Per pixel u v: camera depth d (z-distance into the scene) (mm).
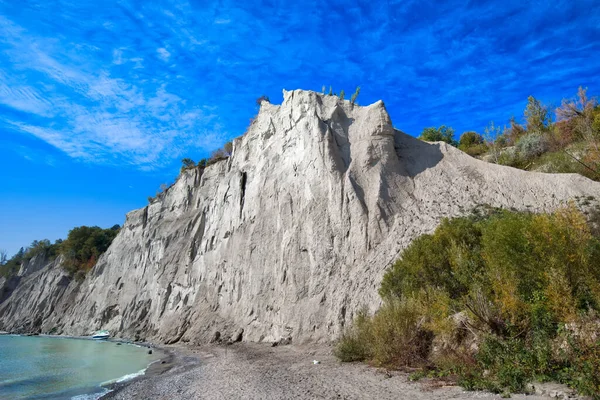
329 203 24875
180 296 41750
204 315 34406
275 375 14086
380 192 23547
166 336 36281
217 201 41344
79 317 57500
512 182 21797
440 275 14133
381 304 16875
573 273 9305
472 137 40094
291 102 32188
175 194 53594
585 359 7398
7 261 103438
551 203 19469
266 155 34000
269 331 25578
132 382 17859
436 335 11930
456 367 9945
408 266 15484
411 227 21312
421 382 10070
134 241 56656
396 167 25328
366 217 23031
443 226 16438
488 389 8352
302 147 29062
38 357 31125
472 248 14656
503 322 9875
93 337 47438
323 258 23422
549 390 7402
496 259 11227
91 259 72125
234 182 38250
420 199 23422
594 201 18375
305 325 21625
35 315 67062
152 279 47719
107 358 29250
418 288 14414
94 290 58219
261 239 29953
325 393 10289
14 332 64438
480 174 23359
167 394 13727
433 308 11984
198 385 14625
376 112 27422
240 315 30016
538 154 26625
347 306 20047
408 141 27625
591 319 8117
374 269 20203
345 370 13227
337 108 28953
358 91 30750
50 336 55656
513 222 11469
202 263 39969
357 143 26750
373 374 11891
